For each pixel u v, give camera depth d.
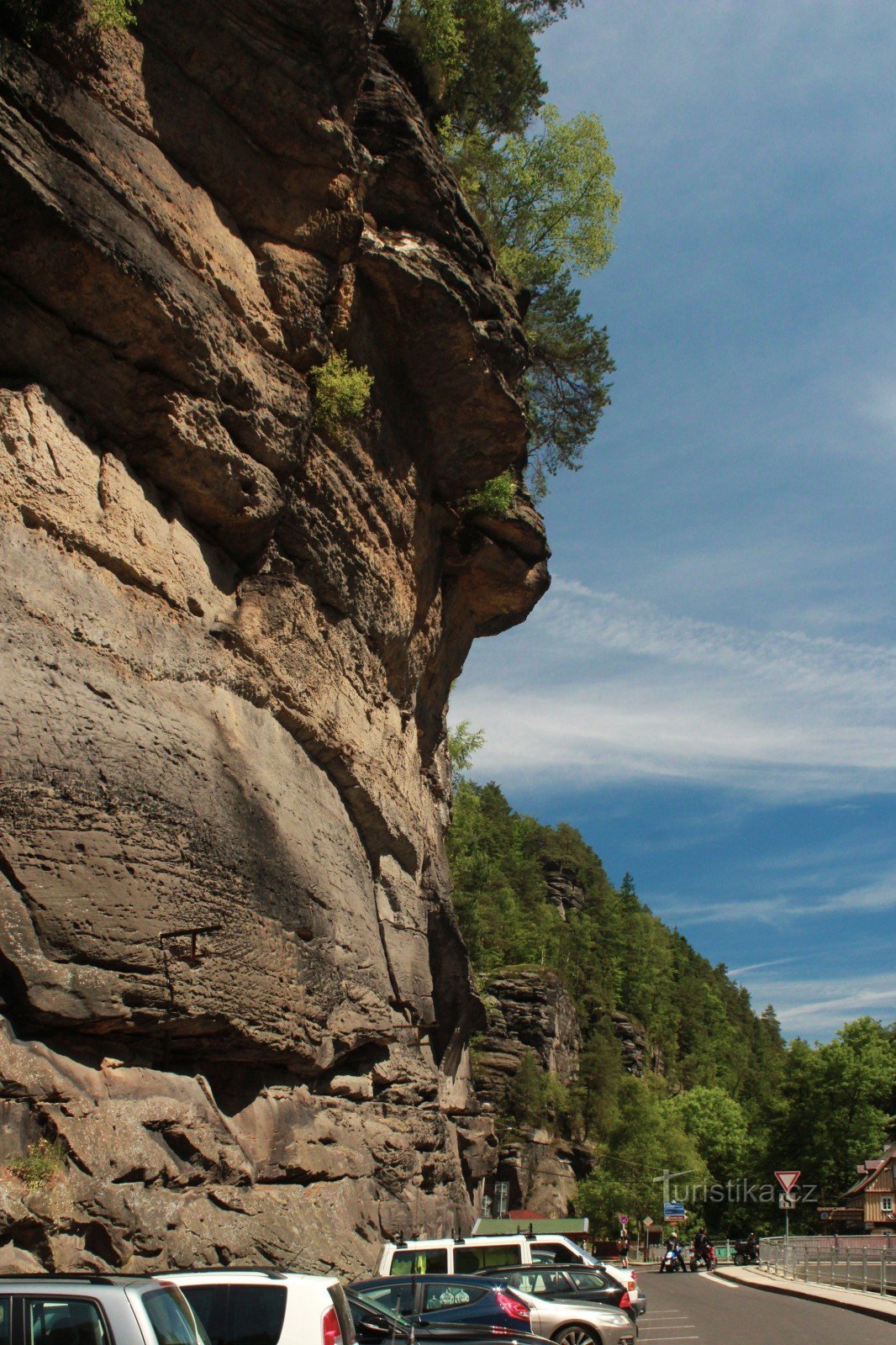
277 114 18.75
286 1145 17.72
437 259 22.84
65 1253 12.38
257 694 19.34
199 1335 8.60
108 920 14.16
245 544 19.53
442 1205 24.03
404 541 25.41
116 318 16.25
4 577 14.23
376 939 23.38
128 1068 14.82
